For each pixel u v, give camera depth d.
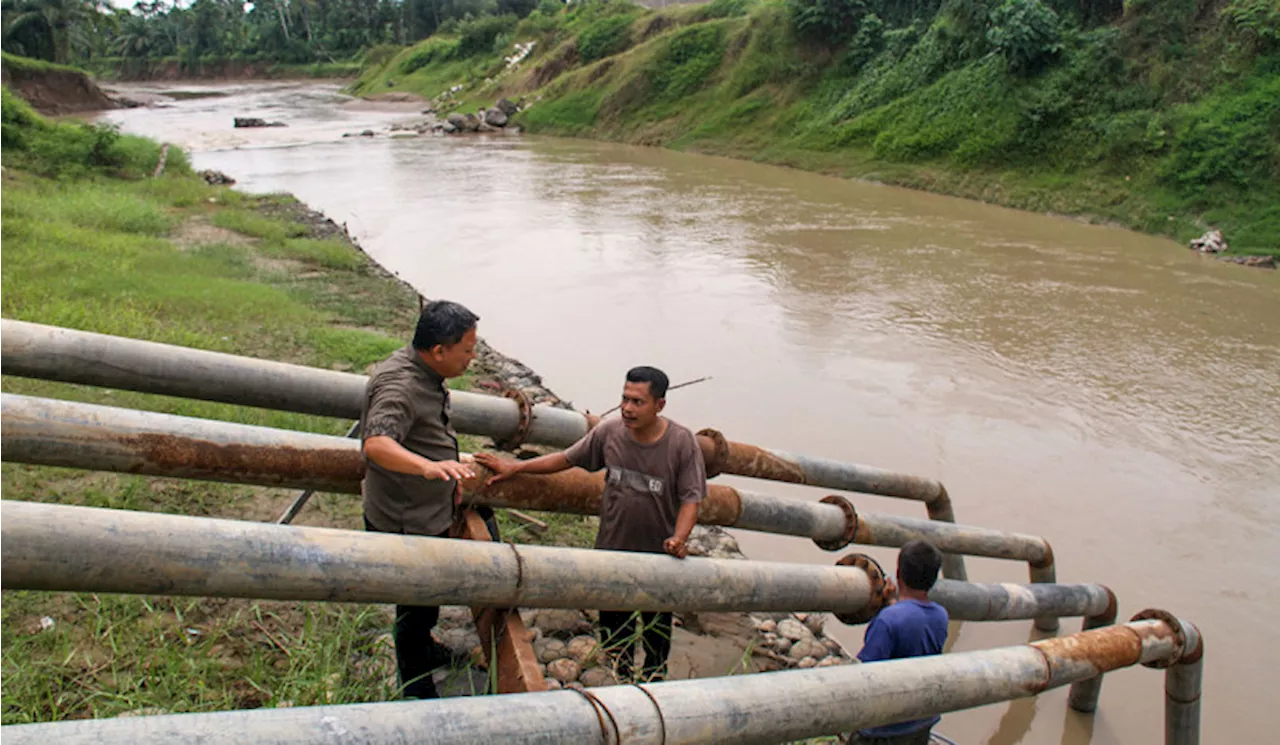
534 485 4.96
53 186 20.91
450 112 58.06
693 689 3.50
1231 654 6.82
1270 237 20.00
